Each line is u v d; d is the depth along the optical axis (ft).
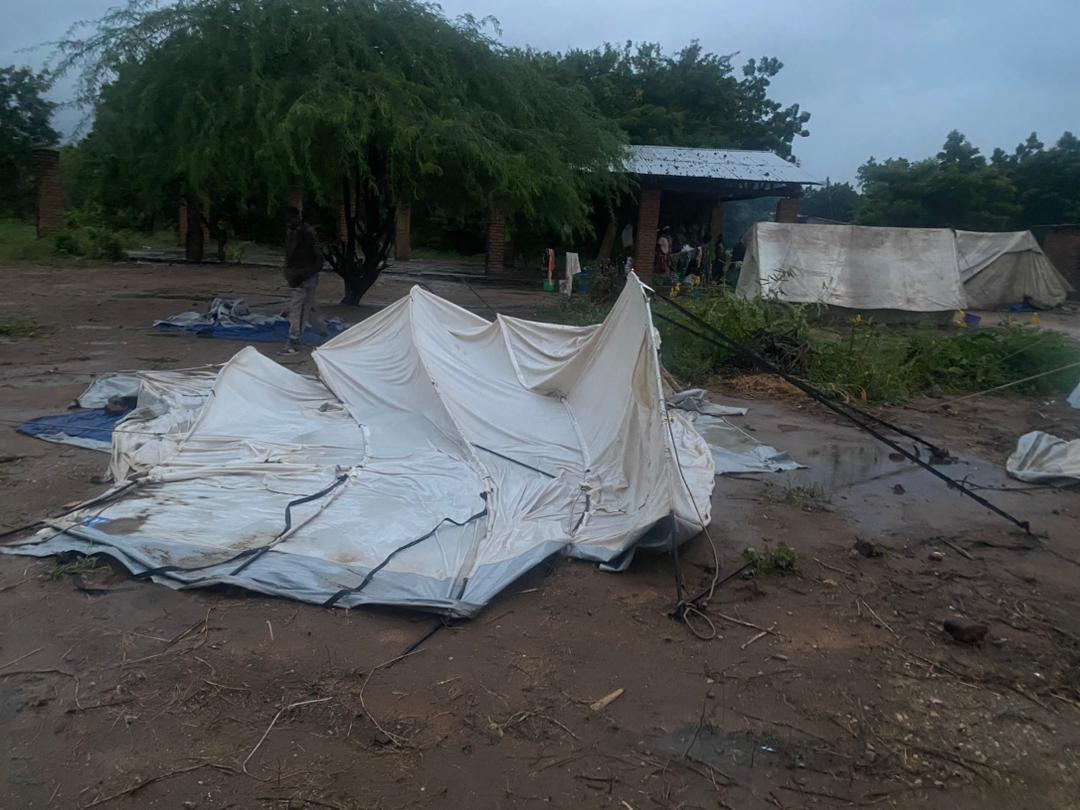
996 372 39.22
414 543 16.31
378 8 45.32
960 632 14.61
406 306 27.30
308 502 18.07
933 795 10.78
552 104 51.85
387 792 10.23
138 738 10.90
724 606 15.48
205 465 20.10
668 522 16.66
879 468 25.34
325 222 77.56
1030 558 18.67
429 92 43.98
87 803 9.75
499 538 17.02
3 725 10.99
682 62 122.62
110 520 16.62
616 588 15.93
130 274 71.41
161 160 43.62
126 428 22.24
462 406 23.76
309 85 40.57
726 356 38.60
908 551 18.72
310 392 26.48
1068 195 110.11
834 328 55.72
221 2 42.32
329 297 60.95
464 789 10.37
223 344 38.65
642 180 76.59
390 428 23.71
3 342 37.60
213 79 41.83
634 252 79.61
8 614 13.58
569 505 19.36
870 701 12.75
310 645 13.23
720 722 12.01
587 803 10.27
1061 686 13.43
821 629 14.89
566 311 52.70
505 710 11.96
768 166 81.05
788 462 25.29
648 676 13.05
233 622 13.71
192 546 15.75
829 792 10.73
